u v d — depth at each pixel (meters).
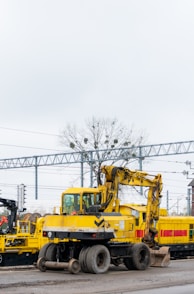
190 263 28.50
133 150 61.00
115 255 24.02
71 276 21.70
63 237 23.48
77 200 29.77
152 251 26.06
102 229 23.19
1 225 28.83
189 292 17.70
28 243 28.14
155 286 19.00
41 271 23.62
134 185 26.84
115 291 17.81
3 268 25.48
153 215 27.47
